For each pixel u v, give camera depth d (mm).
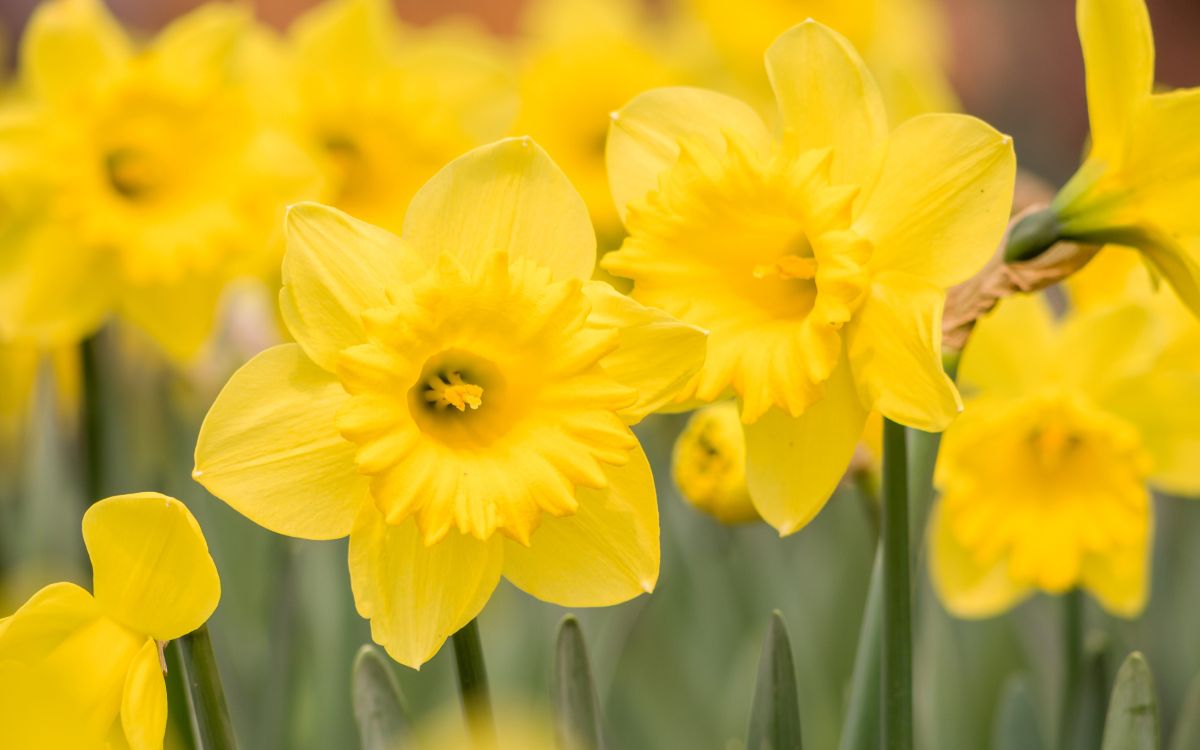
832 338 751
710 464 809
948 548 907
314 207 738
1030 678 974
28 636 721
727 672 986
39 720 718
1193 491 900
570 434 738
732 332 762
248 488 731
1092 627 975
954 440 894
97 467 966
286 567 883
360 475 737
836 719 955
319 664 954
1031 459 897
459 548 739
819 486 760
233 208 984
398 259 743
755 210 763
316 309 736
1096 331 903
